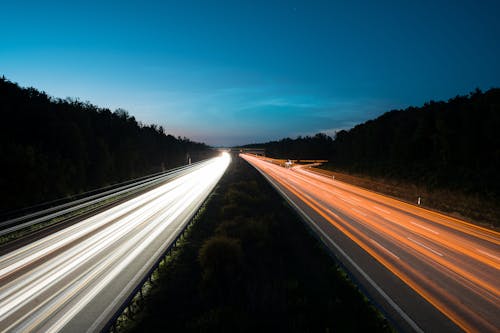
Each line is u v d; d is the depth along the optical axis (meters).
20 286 9.28
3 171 21.98
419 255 12.38
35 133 30.56
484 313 7.83
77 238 14.73
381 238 14.92
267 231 16.03
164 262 11.49
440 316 7.70
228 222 17.91
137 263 11.23
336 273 10.48
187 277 10.55
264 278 10.37
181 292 9.37
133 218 19.39
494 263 11.44
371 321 7.56
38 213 17.23
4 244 13.88
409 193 29.81
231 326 7.43
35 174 23.73
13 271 10.54
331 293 9.37
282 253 13.40
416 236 15.25
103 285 9.30
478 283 9.66
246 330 7.29
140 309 8.18
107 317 7.45
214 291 9.41
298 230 16.72
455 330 7.09
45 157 26.23
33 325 7.11
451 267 11.02
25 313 7.66
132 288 9.07
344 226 17.41
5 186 21.69
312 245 14.00
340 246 13.62
